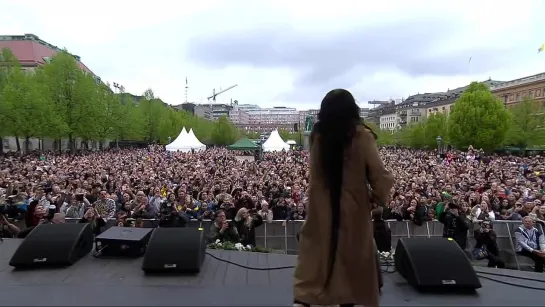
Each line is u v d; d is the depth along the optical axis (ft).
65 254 14.10
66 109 141.08
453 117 186.50
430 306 10.93
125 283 12.35
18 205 34.53
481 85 189.78
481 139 177.17
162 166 86.84
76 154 145.89
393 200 38.32
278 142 183.11
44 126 128.16
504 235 30.89
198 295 11.43
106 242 15.16
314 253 8.21
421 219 35.91
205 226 32.96
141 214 33.27
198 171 69.87
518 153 210.59
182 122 266.57
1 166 81.56
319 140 7.95
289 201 39.91
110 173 67.51
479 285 11.86
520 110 194.08
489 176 71.31
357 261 7.97
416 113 458.09
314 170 8.05
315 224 8.21
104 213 33.47
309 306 8.31
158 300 10.96
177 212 29.43
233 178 64.03
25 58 254.68
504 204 41.73
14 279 12.62
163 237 14.23
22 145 195.93
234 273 13.52
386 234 13.97
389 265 13.83
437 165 102.06
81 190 40.19
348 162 7.79
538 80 264.31
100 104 156.04
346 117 7.81
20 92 125.39
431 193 46.16
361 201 7.92
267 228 34.04
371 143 7.82
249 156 180.65
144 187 46.29
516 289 12.22
